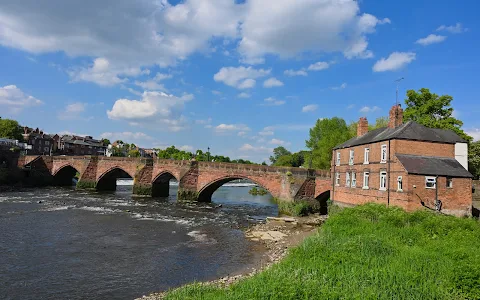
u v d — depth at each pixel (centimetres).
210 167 5903
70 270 2094
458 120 4706
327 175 4862
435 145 3353
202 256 2473
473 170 5222
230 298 1206
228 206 5850
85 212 4281
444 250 1739
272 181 5272
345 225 2519
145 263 2277
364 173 3806
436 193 3045
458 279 1284
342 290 1224
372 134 4025
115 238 2948
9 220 3519
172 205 5431
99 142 15312
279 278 1350
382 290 1241
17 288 1794
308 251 1867
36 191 6581
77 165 7562
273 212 5225
